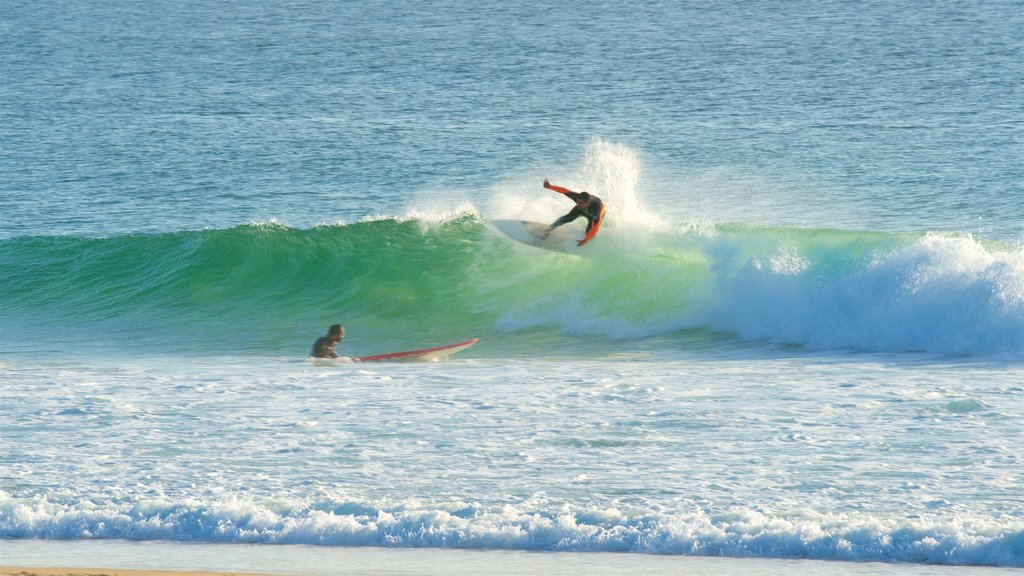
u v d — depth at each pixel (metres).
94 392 56.97
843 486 38.75
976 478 39.38
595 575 31.53
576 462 42.41
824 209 131.12
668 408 51.72
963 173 149.62
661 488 38.94
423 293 90.56
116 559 33.03
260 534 35.44
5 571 30.98
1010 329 68.56
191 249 99.06
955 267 72.88
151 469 41.72
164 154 174.75
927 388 55.69
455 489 39.16
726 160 164.62
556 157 169.75
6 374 63.94
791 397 53.97
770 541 33.97
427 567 32.31
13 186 149.38
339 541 35.12
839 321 74.19
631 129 195.25
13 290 96.12
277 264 96.69
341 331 71.25
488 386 58.19
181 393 56.50
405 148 178.50
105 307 92.81
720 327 78.88
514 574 31.61
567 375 62.12
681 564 32.66
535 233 85.75
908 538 33.66
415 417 50.22
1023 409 50.09
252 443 45.53
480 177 154.88
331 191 146.88
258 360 70.69
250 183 152.25
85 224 127.88
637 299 82.12
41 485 39.75
